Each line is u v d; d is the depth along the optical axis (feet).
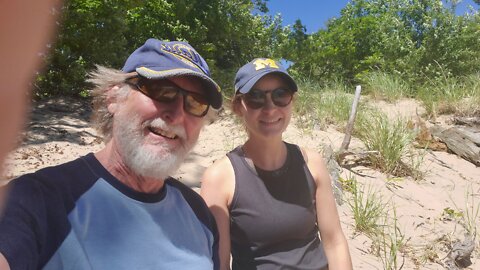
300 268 2.76
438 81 10.63
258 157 2.78
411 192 6.26
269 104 2.76
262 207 2.71
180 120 2.00
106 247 1.75
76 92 9.93
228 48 14.28
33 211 1.57
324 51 17.07
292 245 2.78
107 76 2.05
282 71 2.82
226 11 13.33
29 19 0.48
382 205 5.73
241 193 2.72
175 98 1.98
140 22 11.95
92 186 1.83
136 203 1.91
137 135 1.94
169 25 12.10
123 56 10.86
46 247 1.61
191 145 2.13
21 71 0.49
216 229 2.41
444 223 5.61
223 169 2.78
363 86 11.18
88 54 10.21
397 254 4.80
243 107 2.89
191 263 2.02
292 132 7.95
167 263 1.93
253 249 2.76
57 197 1.70
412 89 11.07
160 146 1.96
